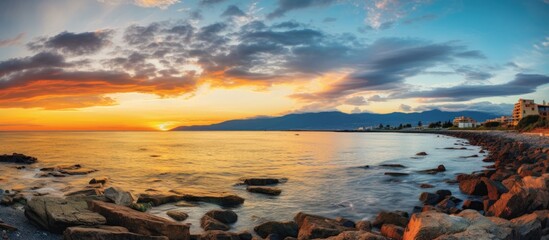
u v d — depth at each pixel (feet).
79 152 221.05
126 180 104.88
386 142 391.86
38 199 48.26
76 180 100.48
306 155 207.10
